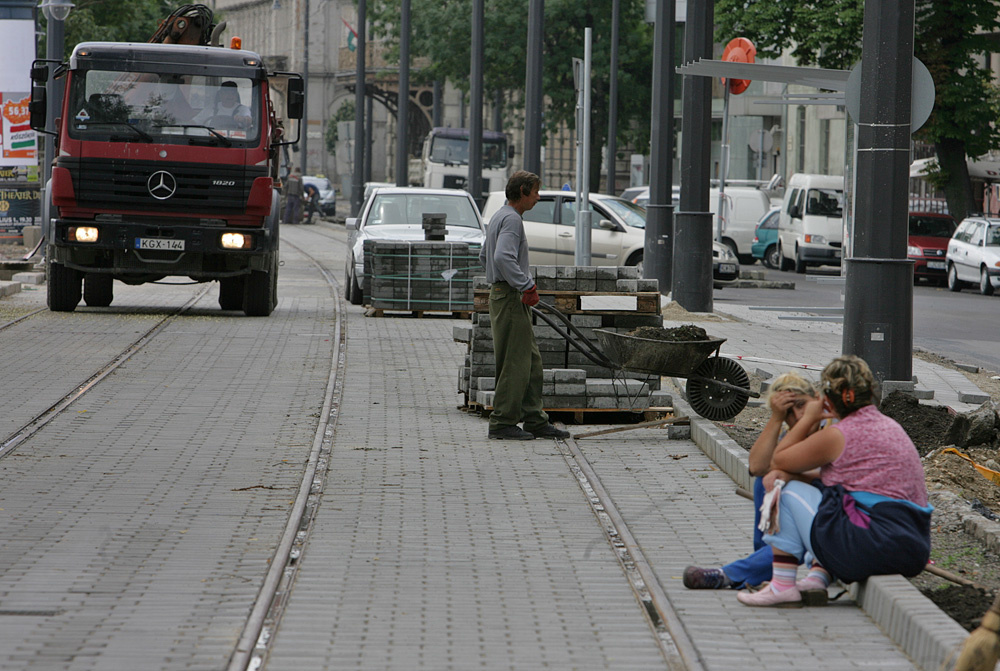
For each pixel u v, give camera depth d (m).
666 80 48.94
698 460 20.09
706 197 45.31
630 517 16.22
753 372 28.78
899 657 11.12
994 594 12.30
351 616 12.09
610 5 114.62
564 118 119.19
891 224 24.61
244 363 30.28
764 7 80.19
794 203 83.44
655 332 21.25
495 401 21.73
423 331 38.50
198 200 38.75
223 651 11.00
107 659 10.75
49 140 55.41
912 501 12.44
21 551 14.06
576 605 12.56
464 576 13.49
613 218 57.59
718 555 14.45
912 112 24.55
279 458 19.61
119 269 39.09
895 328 24.73
